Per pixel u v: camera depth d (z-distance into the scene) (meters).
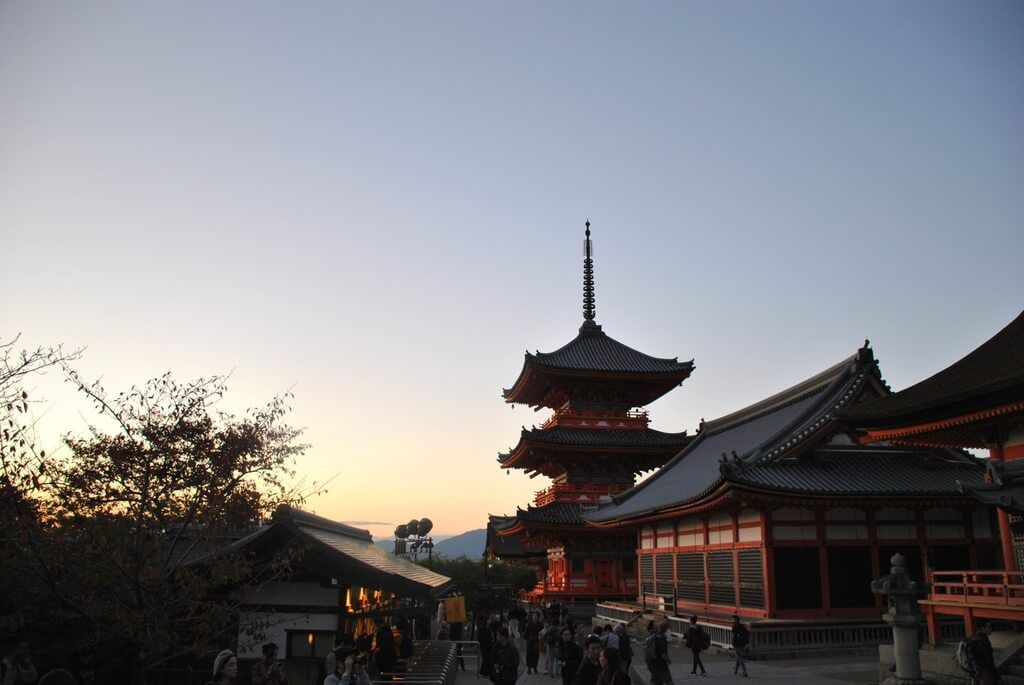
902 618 25.98
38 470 15.70
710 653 40.19
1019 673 24.08
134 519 16.66
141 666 16.19
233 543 21.53
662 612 50.75
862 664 35.09
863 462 44.34
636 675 30.16
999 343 31.86
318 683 21.70
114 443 16.89
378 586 22.25
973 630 27.22
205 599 18.16
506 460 85.50
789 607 40.12
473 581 108.19
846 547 41.47
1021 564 28.55
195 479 17.22
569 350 86.25
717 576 46.47
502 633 23.77
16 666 18.31
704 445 70.50
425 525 67.69
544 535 76.12
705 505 43.38
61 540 15.87
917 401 29.75
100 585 16.05
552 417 83.25
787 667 34.47
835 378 47.88
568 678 22.61
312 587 22.72
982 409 27.48
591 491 78.25
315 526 31.94
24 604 19.52
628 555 74.19
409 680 22.88
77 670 20.94
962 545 42.47
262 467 18.22
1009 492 25.78
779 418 55.84
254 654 22.08
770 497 39.59
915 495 40.03
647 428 81.38
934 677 26.95
